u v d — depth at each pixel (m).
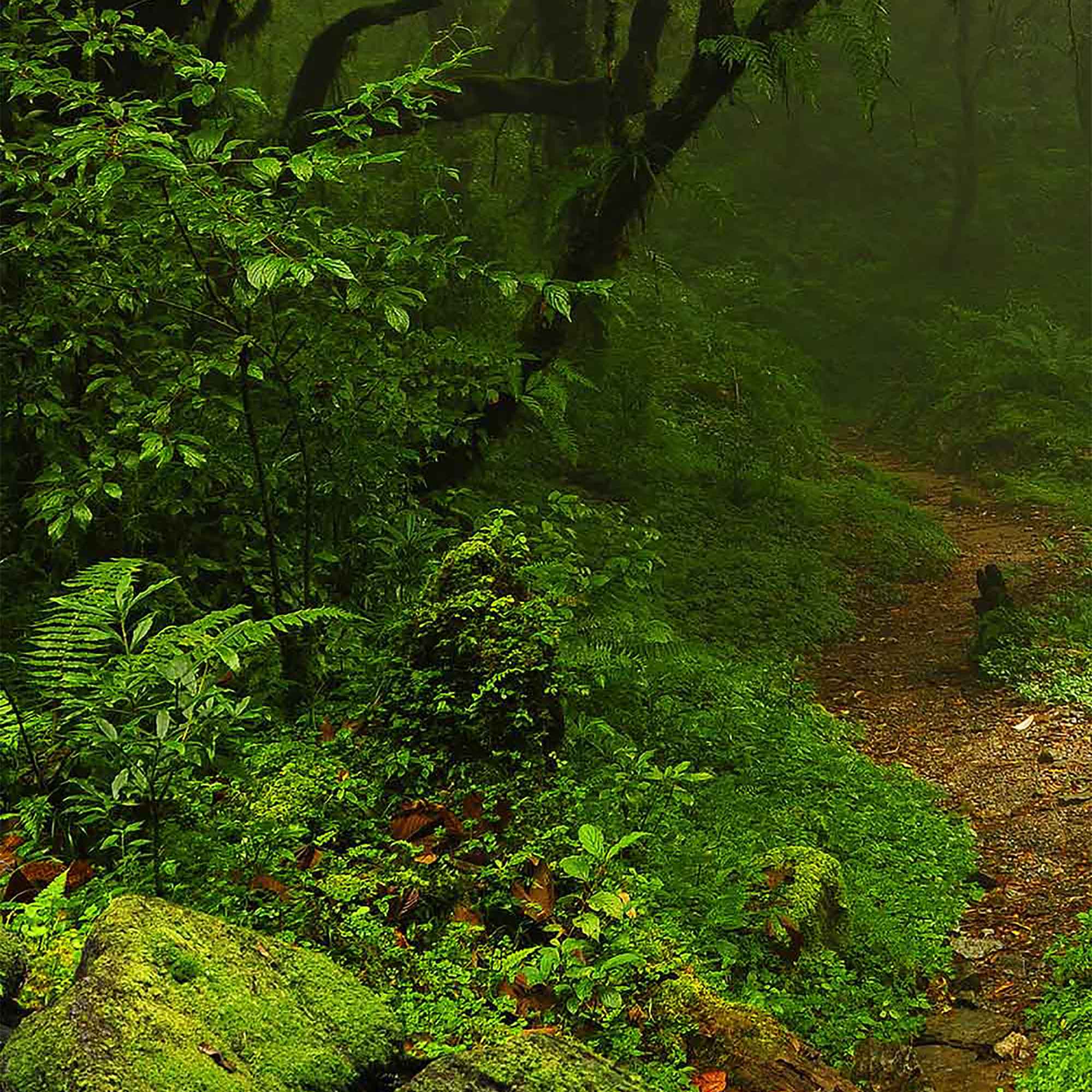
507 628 6.05
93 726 4.44
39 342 6.62
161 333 6.88
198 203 5.60
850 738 9.92
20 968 3.08
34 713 5.14
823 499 16.97
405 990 4.15
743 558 13.92
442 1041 3.56
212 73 5.74
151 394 6.93
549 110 14.74
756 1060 4.57
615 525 10.88
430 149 14.39
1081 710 10.19
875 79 9.62
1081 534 16.89
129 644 4.93
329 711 6.25
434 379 7.44
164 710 4.22
